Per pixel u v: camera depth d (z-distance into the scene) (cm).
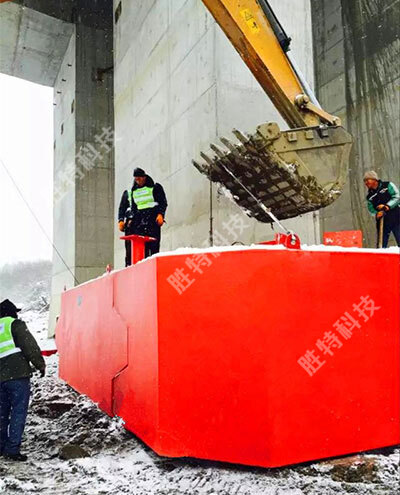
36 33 1889
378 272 379
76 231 1792
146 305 391
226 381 346
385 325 377
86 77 1877
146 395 383
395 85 1380
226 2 562
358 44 1512
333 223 1560
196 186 837
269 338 341
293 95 586
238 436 341
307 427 343
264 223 754
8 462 402
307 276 354
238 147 547
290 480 325
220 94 776
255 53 575
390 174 1374
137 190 681
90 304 581
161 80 1013
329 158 534
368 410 363
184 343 357
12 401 418
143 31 1134
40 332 2152
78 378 625
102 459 392
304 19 880
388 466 342
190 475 345
